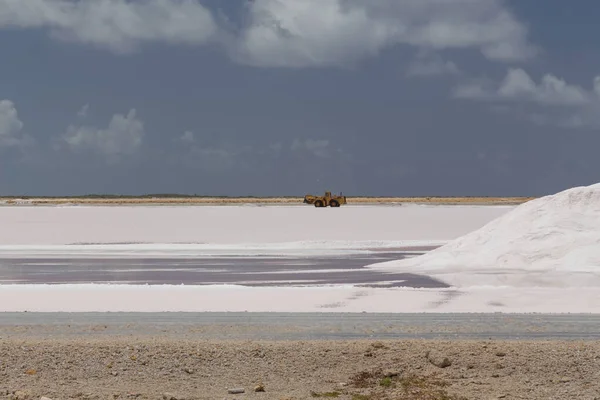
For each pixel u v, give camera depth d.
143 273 29.92
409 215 72.06
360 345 11.93
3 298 20.81
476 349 11.65
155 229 57.84
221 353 11.31
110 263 34.50
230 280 27.20
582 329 14.88
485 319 16.36
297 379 10.10
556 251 28.88
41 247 44.16
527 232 30.77
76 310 18.52
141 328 14.86
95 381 9.99
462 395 9.30
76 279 27.67
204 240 51.03
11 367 10.59
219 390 9.59
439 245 46.00
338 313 17.59
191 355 11.20
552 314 17.50
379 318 16.53
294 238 52.59
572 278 24.80
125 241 50.06
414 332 14.34
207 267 32.50
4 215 70.38
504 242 30.72
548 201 32.66
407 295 21.30
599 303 19.80
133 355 11.18
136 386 9.77
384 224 62.84
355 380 10.05
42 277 28.41
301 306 19.28
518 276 25.58
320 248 44.03
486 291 21.98
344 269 31.22
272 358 11.08
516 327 15.10
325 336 13.81
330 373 10.38
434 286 24.69
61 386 9.73
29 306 19.19
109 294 21.72
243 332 14.28
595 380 9.95
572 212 31.22
